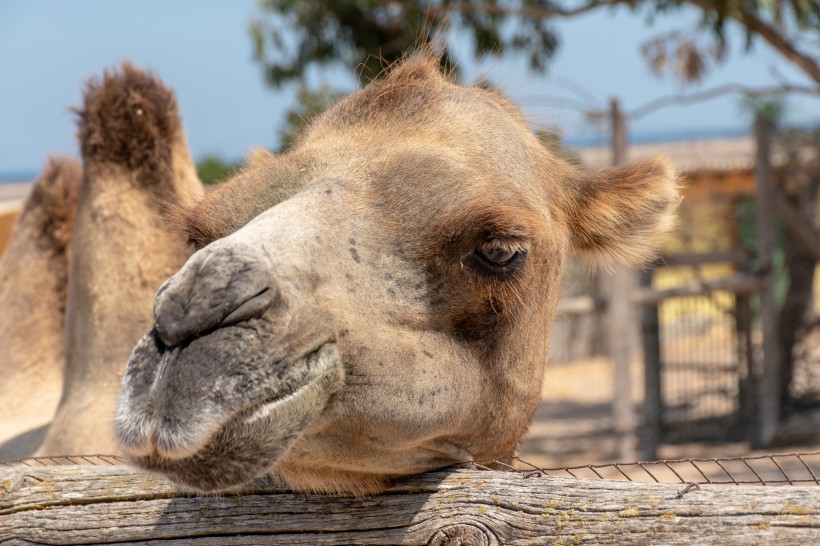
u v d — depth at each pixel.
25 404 5.71
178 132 5.30
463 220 3.10
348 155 3.26
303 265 2.78
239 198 3.23
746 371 13.95
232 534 3.06
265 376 2.54
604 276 13.19
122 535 3.15
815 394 14.04
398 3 14.65
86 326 4.93
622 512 2.66
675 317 19.38
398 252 3.07
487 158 3.42
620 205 4.33
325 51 15.90
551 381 18.81
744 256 13.62
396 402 2.93
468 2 14.82
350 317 2.86
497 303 3.25
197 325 2.49
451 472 2.98
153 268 4.93
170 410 2.43
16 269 6.02
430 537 2.89
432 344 3.09
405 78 3.65
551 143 4.62
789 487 2.54
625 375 13.01
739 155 18.06
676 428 14.43
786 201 13.65
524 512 2.79
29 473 3.32
